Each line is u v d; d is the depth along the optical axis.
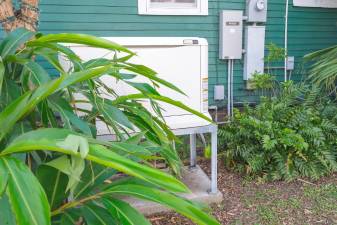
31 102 0.96
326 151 3.36
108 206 1.03
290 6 4.86
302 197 2.91
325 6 5.01
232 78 4.72
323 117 3.67
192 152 3.36
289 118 3.54
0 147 1.03
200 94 2.57
